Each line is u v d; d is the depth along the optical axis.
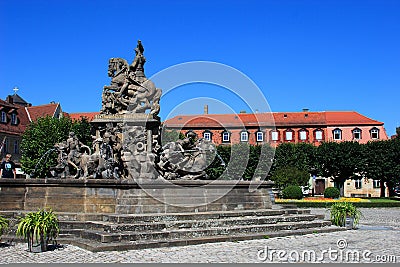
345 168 62.66
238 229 16.69
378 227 21.86
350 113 80.31
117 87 23.39
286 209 20.41
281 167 60.94
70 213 16.75
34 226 13.04
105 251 13.30
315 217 20.70
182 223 15.96
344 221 20.36
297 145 65.12
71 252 13.12
